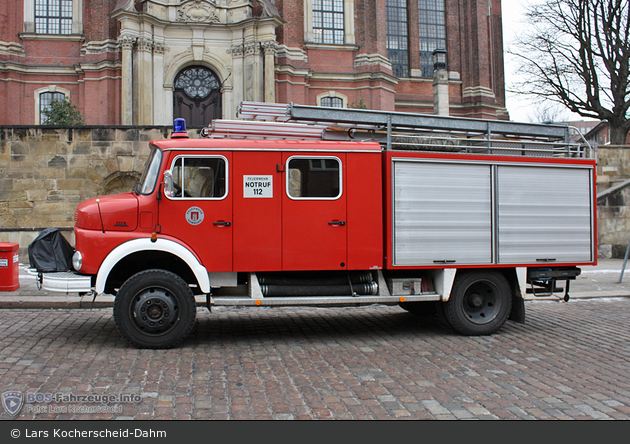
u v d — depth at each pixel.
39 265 6.81
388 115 7.59
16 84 26.36
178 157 6.87
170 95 25.31
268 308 10.12
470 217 7.57
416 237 7.36
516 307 7.88
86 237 6.60
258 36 25.27
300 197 7.09
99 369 5.68
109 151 16.00
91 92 26.33
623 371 5.91
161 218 6.78
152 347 6.62
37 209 15.80
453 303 7.56
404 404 4.73
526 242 7.79
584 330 8.16
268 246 6.99
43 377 5.35
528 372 5.83
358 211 7.22
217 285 7.03
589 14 30.48
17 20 26.81
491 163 7.67
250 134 7.55
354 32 29.30
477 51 34.03
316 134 7.74
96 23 26.41
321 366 5.96
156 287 6.64
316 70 28.70
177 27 25.33
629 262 16.77
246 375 5.56
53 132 15.84
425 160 7.41
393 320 8.92
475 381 5.46
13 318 8.52
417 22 33.53
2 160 15.67
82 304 9.80
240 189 6.96
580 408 4.70
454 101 34.12
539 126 8.25
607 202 18.00
